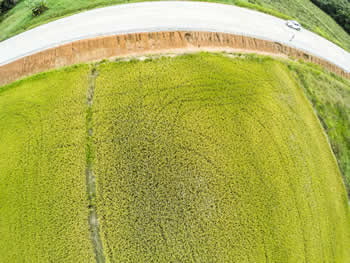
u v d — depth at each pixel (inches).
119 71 1085.8
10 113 1029.8
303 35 1390.3
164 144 985.5
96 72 1090.7
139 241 872.3
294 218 946.1
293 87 1178.6
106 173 935.0
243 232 906.1
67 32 1187.3
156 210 904.3
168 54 1146.7
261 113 1082.1
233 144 1014.4
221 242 887.7
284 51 1301.7
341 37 1608.0
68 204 903.7
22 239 871.7
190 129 1016.2
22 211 898.7
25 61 1137.4
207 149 995.3
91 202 910.4
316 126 1120.2
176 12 1274.6
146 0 1293.1
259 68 1185.4
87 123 1005.8
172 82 1085.8
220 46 1215.6
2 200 914.1
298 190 984.9
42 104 1032.8
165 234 882.1
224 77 1127.0
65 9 1288.1
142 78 1079.0
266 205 948.6
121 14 1240.8
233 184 960.3
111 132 987.9
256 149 1019.3
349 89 1282.0
